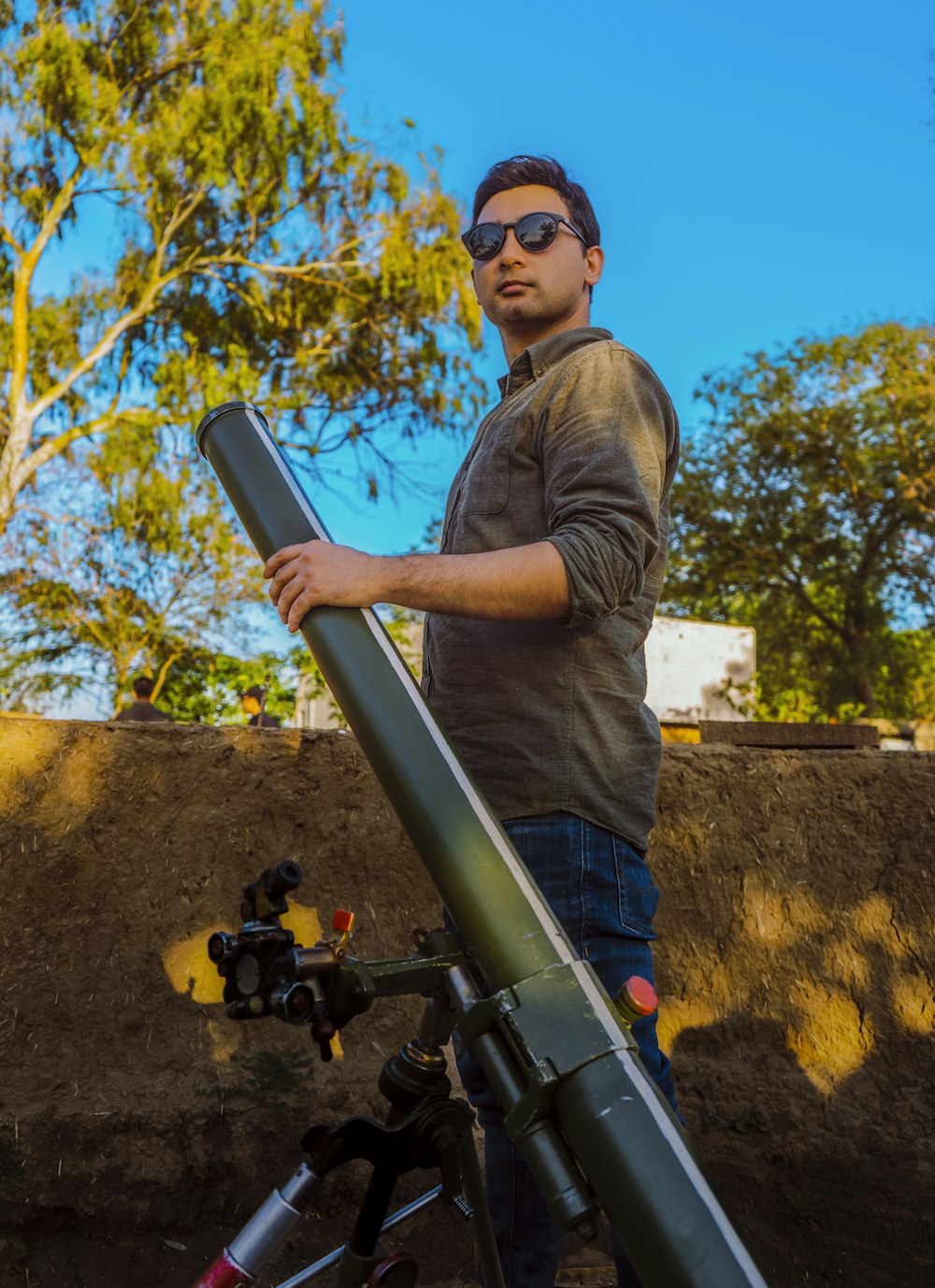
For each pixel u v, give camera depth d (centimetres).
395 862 250
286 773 248
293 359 1808
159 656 1471
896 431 2248
